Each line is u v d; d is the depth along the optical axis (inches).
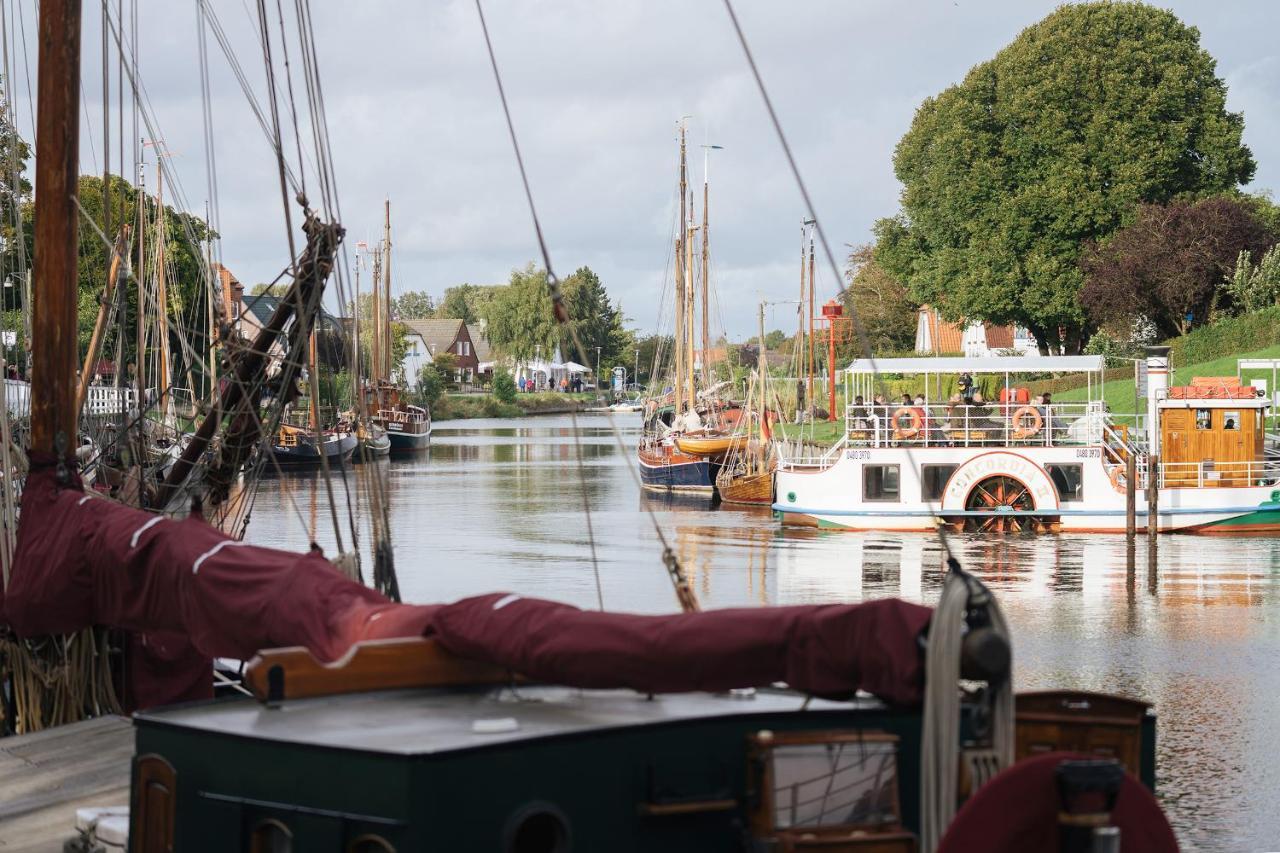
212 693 501.0
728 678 241.4
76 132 487.8
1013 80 3201.3
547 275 333.1
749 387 2410.2
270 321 501.4
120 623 403.9
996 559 1439.5
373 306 3535.9
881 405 1700.3
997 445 1672.0
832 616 237.5
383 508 459.2
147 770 256.8
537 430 5211.6
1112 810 215.5
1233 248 3011.8
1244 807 589.3
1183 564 1391.5
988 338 4407.0
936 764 225.5
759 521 1863.9
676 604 1169.4
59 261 480.7
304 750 228.7
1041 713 255.8
